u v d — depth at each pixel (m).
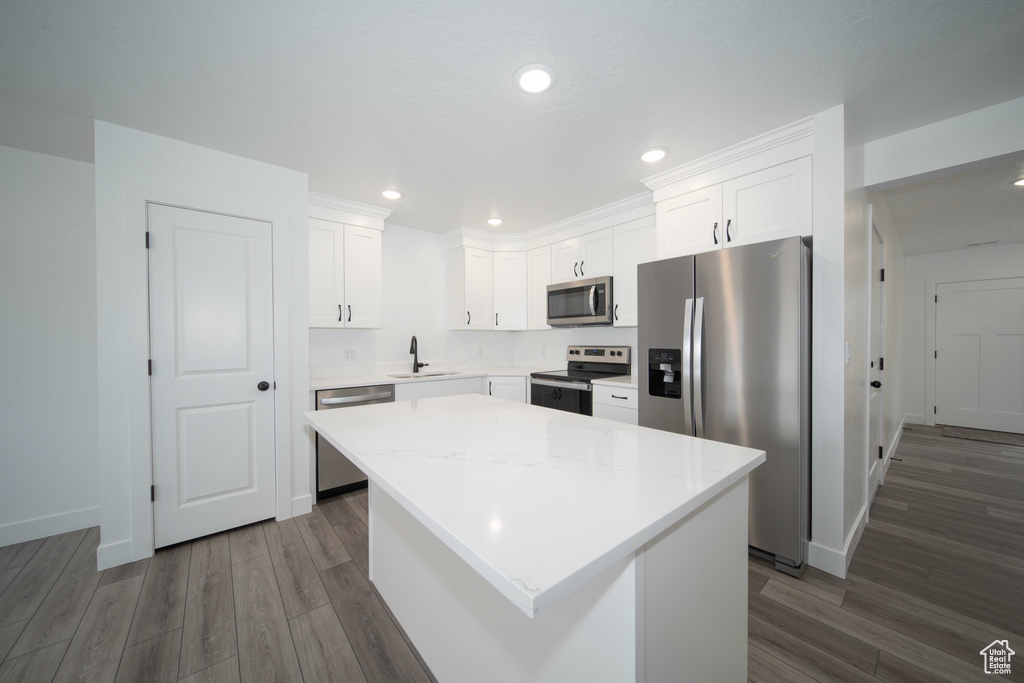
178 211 2.10
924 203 3.03
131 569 1.91
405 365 3.77
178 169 2.10
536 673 0.93
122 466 1.95
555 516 0.72
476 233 3.87
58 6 1.21
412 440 1.24
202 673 1.33
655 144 2.13
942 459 3.62
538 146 2.16
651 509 0.75
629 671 0.73
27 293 2.21
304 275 2.52
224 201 2.21
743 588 1.11
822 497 1.90
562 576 0.54
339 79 1.59
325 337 3.31
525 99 1.73
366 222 3.12
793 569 1.86
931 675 1.32
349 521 2.42
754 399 1.94
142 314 2.00
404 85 1.63
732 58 1.48
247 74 1.56
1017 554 2.05
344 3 1.22
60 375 2.29
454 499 0.80
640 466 1.00
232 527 2.27
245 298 2.30
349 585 1.81
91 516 2.36
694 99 1.74
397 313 3.72
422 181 2.63
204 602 1.68
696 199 2.37
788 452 1.85
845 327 1.84
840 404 1.83
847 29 1.33
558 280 3.63
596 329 3.77
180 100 1.73
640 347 2.40
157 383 2.05
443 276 4.04
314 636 1.50
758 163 2.10
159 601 1.69
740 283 1.98
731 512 1.04
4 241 2.15
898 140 2.04
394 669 1.36
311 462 2.66
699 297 2.13
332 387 2.77
